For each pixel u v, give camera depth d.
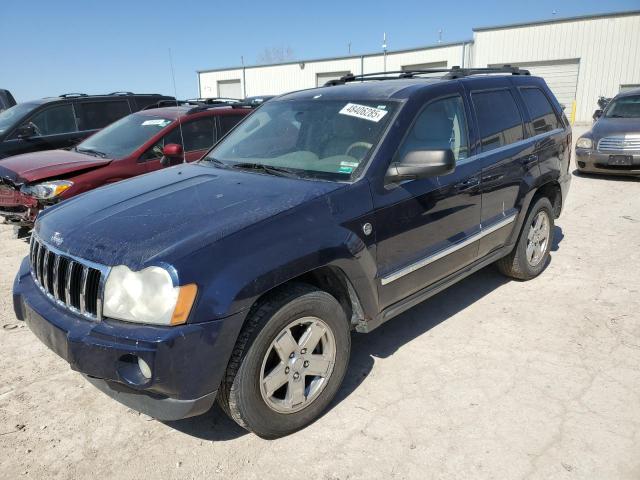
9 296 4.88
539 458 2.66
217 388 2.50
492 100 4.36
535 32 26.98
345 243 2.92
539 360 3.60
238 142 4.11
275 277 2.59
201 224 2.65
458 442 2.80
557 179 5.05
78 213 3.05
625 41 24.75
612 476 2.54
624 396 3.16
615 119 10.39
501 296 4.68
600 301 4.54
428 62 30.81
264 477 2.60
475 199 3.96
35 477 2.61
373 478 2.57
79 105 8.93
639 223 6.98
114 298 2.45
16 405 3.19
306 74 36.06
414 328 4.11
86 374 2.49
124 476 2.62
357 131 3.47
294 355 2.80
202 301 2.39
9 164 6.29
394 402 3.16
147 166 6.47
